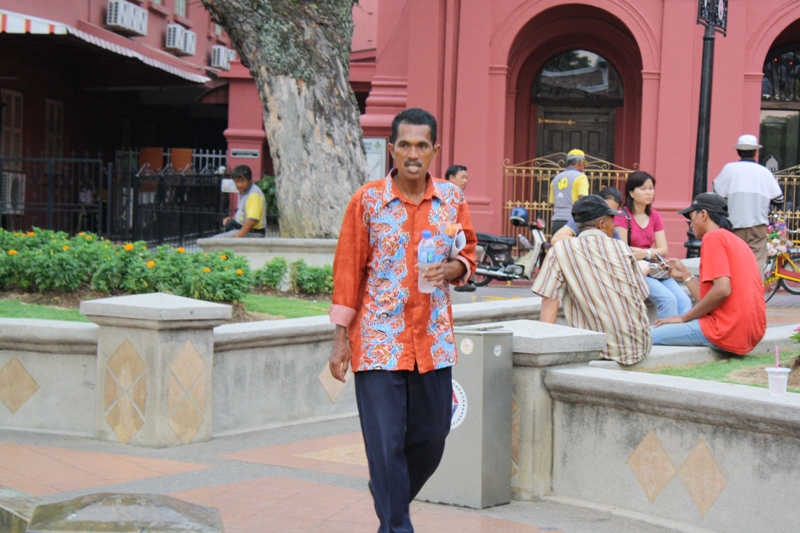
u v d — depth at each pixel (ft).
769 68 61.93
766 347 23.12
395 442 12.84
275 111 39.40
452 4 55.72
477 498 15.90
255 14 39.32
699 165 43.55
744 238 39.04
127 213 61.62
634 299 20.43
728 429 14.21
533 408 16.33
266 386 22.22
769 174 39.06
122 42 72.64
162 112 96.84
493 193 55.77
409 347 12.96
